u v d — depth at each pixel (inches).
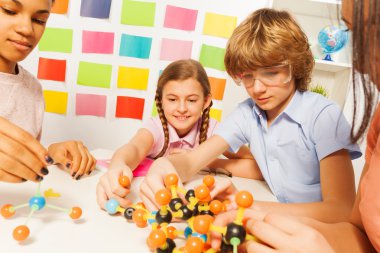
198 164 33.4
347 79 59.4
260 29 30.4
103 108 67.7
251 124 36.6
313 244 13.3
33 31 29.1
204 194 17.8
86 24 63.9
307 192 32.4
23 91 37.5
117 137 69.5
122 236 17.8
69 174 26.7
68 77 65.8
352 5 12.1
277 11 33.7
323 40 62.7
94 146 69.5
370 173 15.9
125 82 66.6
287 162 33.1
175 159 31.6
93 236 17.4
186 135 46.5
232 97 66.8
